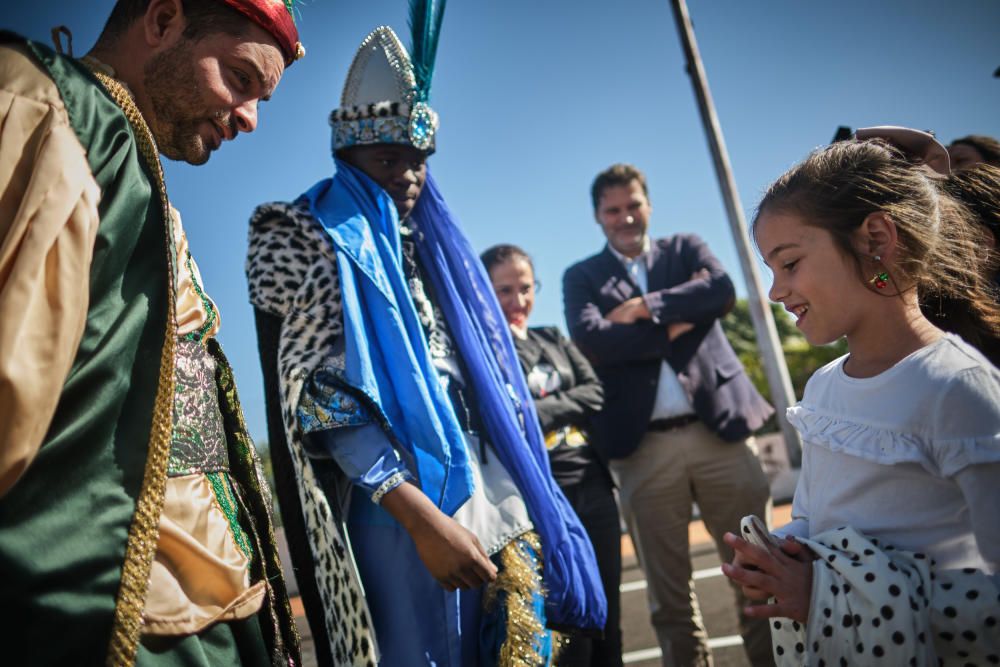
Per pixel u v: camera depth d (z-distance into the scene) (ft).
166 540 4.38
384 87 7.17
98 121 4.18
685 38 28.78
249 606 4.72
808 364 73.87
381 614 6.25
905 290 4.88
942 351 4.62
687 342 11.66
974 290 5.43
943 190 5.54
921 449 4.50
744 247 27.78
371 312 6.45
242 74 5.10
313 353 6.18
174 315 4.41
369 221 6.84
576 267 13.08
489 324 7.45
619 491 11.72
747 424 11.30
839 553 4.50
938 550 4.48
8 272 3.62
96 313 4.04
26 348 3.51
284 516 6.42
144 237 4.34
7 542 3.63
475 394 7.00
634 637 15.30
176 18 4.92
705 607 16.65
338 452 6.04
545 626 6.70
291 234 6.60
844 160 5.10
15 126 3.87
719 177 28.17
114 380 4.05
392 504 5.88
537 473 6.91
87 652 3.77
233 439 5.36
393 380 6.31
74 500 3.84
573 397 10.45
